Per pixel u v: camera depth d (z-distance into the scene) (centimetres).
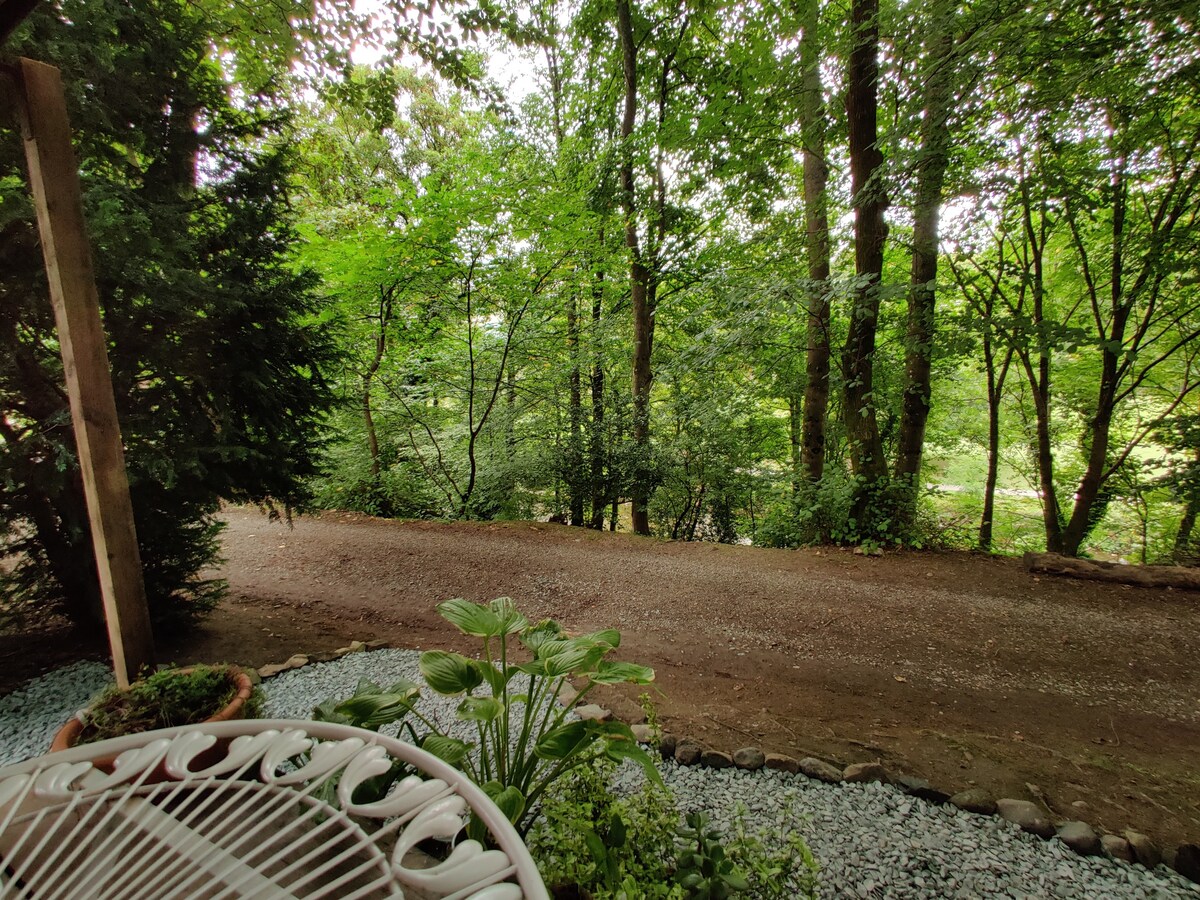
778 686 329
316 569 549
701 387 757
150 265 281
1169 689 318
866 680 336
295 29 335
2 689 290
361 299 740
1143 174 473
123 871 84
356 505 838
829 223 628
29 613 320
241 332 322
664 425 824
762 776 234
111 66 265
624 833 136
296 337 351
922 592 474
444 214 657
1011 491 911
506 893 73
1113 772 243
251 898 80
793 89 596
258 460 332
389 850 93
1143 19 335
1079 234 555
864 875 182
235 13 330
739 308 619
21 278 246
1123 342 559
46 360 280
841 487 593
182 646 350
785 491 712
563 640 170
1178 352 605
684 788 225
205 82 330
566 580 529
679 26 744
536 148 909
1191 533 606
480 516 841
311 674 317
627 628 421
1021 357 618
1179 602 435
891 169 462
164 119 310
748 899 140
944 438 867
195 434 306
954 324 530
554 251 743
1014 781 235
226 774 125
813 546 625
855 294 548
